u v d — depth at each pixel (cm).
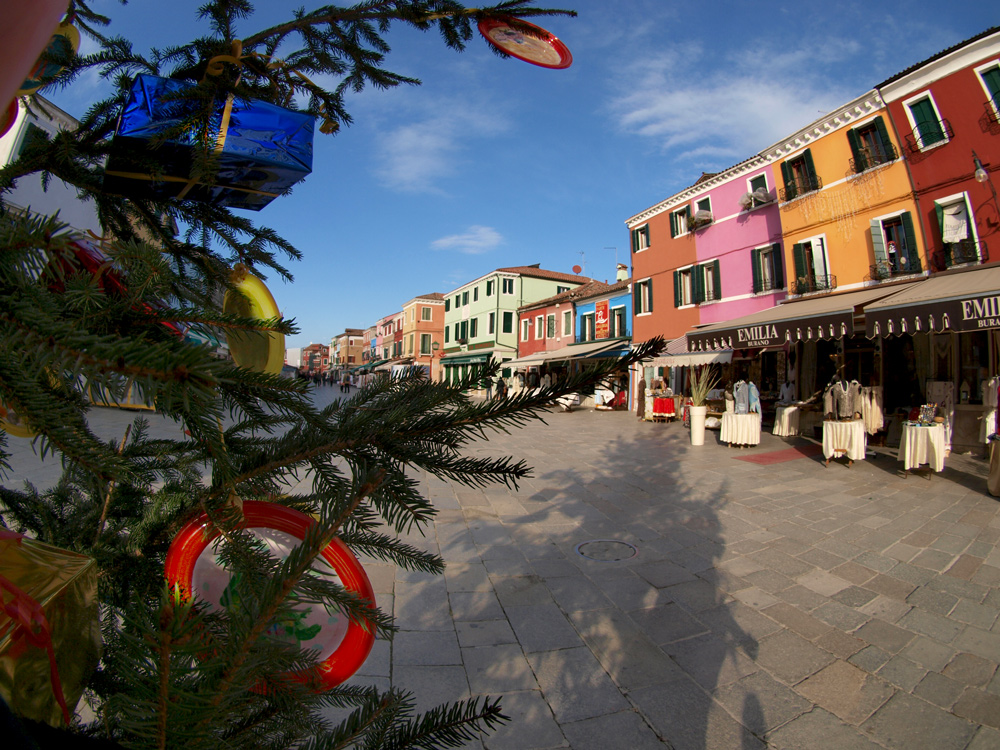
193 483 134
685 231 1852
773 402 1491
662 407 1638
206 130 99
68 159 98
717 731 245
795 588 402
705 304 1773
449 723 79
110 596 116
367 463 69
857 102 1210
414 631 331
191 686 55
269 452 79
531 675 287
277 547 83
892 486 732
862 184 1230
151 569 121
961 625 346
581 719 252
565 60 128
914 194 1128
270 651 62
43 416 47
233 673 53
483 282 3509
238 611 70
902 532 534
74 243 52
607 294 2347
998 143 991
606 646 318
